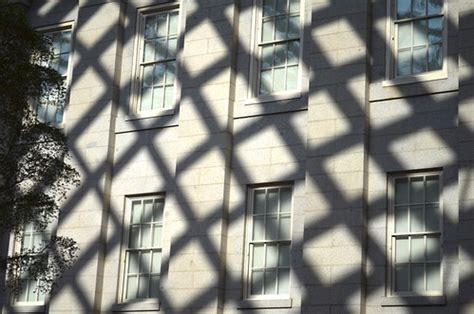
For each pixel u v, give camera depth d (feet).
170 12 74.18
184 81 70.03
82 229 72.02
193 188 67.41
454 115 59.57
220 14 69.92
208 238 65.82
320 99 63.57
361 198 60.39
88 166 73.31
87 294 70.28
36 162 60.70
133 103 73.82
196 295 65.16
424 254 58.85
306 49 66.54
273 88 67.51
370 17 63.82
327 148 62.44
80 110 75.05
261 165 65.92
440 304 56.90
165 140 71.10
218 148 67.10
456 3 61.36
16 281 63.00
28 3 81.10
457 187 58.23
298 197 63.93
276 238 64.49
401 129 61.05
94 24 76.59
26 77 59.31
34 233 75.46
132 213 71.56
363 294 59.16
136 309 68.44
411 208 60.03
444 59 60.90
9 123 59.41
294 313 61.87
